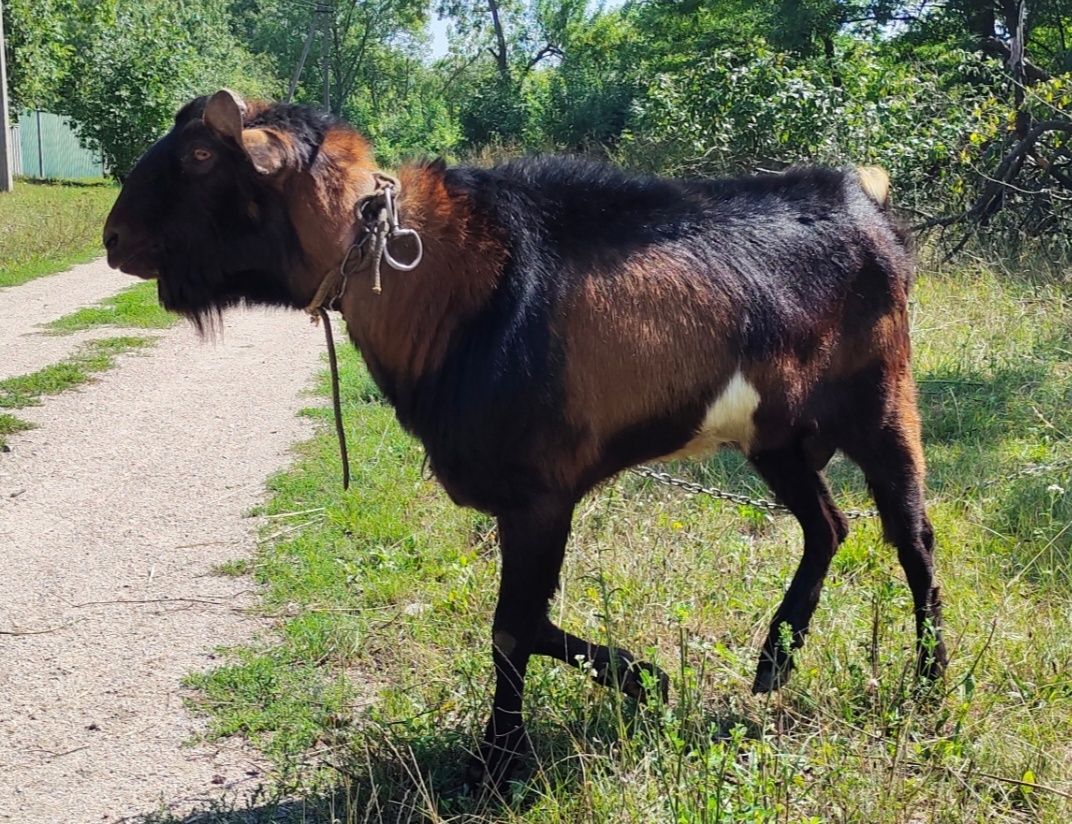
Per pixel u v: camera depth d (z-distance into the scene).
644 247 3.46
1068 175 11.93
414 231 3.23
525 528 3.29
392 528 5.55
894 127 11.62
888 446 3.86
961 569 4.68
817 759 3.36
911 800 3.13
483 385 3.19
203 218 3.28
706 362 3.48
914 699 3.65
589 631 4.10
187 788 3.50
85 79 30.11
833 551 4.02
